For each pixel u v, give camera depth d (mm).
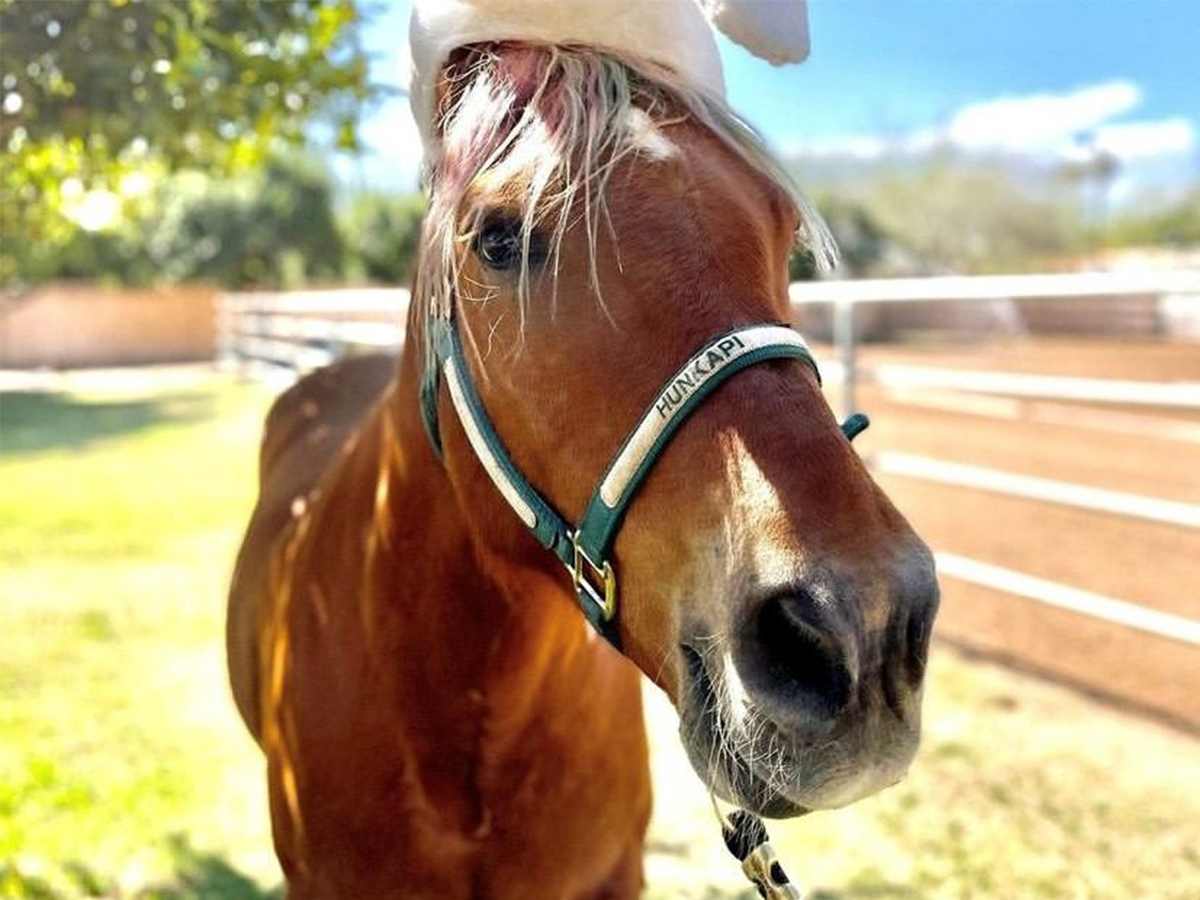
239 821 3271
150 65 2738
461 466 1389
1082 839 3148
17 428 11984
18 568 6133
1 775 3463
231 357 17625
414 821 1628
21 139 2928
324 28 2900
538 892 1697
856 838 3180
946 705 4020
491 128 1240
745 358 1123
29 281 18391
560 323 1191
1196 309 21047
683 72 1292
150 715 4062
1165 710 3926
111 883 2908
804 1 1440
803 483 1058
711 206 1192
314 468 2383
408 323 1566
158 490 8375
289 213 24688
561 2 1255
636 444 1146
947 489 7527
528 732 1609
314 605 1721
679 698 1149
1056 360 15031
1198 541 6082
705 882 2979
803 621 1000
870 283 5074
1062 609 5023
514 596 1491
